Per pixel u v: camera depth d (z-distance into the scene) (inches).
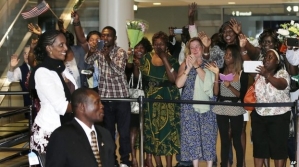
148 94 298.5
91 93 183.0
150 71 298.2
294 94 298.5
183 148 290.4
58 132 176.2
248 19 823.1
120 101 279.0
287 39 269.1
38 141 202.1
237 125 284.0
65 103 199.6
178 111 298.5
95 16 568.7
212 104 264.4
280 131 270.1
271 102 271.9
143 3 764.0
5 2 421.7
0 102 394.6
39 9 328.5
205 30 823.1
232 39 302.8
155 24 811.4
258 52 295.6
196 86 288.0
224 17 821.2
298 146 255.1
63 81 205.3
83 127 181.8
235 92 284.8
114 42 298.0
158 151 297.4
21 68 370.3
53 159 174.4
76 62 309.6
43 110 203.2
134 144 310.5
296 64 274.8
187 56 286.5
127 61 316.8
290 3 792.9
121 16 457.1
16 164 322.0
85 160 175.2
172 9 804.0
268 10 812.6
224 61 292.4
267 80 267.1
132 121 310.2
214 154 290.2
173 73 293.4
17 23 439.8
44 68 201.9
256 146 276.8
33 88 204.7
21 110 282.0
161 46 292.0
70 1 542.3
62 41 205.2
